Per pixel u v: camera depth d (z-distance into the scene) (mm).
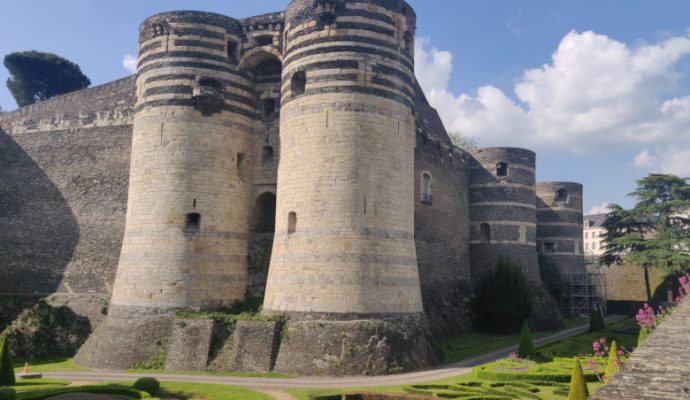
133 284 34906
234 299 36031
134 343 33312
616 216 65750
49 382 28266
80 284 44062
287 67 34594
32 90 78375
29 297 44156
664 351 15172
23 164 48156
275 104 39094
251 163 38688
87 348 35781
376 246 31234
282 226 32969
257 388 25688
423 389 24484
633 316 61438
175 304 34188
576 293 65188
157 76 37000
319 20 33375
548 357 32625
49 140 47969
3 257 46469
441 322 44969
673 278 60281
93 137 46656
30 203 47062
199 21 37562
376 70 32875
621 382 12883
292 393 24266
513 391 24062
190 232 35250
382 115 32594
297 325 30422
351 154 31688
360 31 32969
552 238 67125
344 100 32188
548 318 53094
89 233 44969
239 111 38188
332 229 31078
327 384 26578
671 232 60656
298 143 32812
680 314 20031
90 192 45688
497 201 55188
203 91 36719
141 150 36625
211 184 36125
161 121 36312
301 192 32188
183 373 30391
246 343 30734
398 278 31688
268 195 38469
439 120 54344
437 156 50406
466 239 54781
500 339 44531
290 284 31438
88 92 47750
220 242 35969
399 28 34375
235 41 38719
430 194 48375
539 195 68562
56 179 46906
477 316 50219
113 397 23984
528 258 55344
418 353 31031
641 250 62094
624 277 75875
